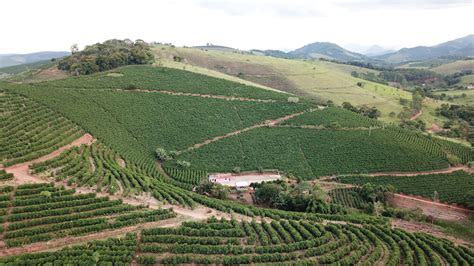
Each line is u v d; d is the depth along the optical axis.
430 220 84.25
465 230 79.06
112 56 164.75
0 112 89.19
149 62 178.25
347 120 141.12
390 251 59.91
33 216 56.00
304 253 55.22
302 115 141.62
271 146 120.81
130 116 119.31
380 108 188.75
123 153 97.00
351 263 54.44
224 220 62.97
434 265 55.59
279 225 63.34
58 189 63.97
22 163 72.81
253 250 54.75
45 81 134.88
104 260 48.12
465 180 107.81
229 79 176.00
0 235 51.53
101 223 57.00
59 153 80.31
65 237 53.66
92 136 96.44
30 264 46.06
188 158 110.19
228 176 105.69
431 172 115.44
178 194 74.81
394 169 114.25
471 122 180.75
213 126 127.81
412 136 136.00
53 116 96.12
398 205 94.88
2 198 58.12
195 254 52.78
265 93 158.00
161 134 117.31
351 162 115.94
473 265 57.84
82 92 123.50
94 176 72.62
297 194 85.12
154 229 56.62
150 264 49.34
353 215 78.56
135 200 67.94
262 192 86.31
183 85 151.25
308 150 120.50
